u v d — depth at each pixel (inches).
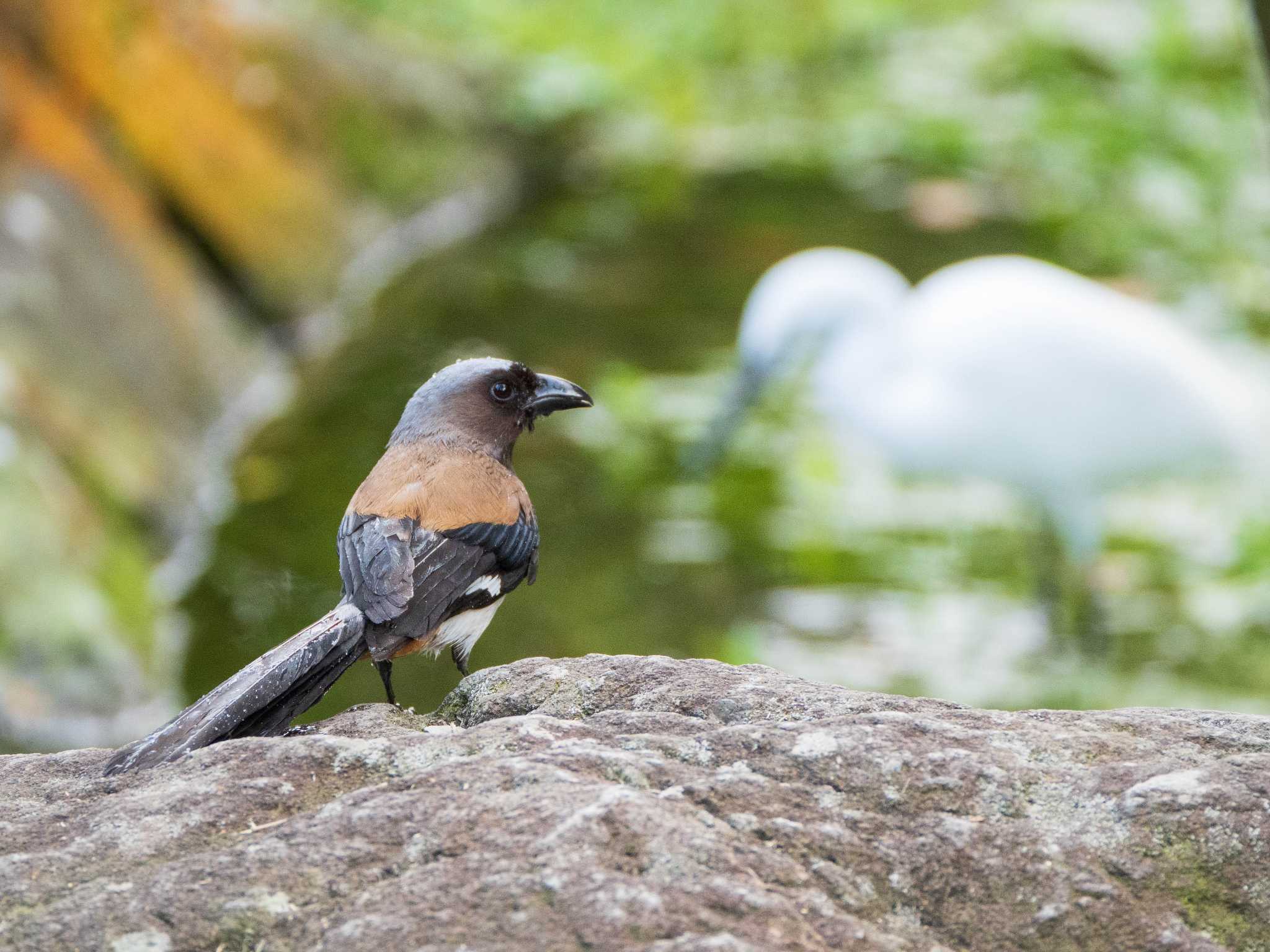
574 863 160.1
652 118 939.3
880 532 531.5
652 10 1053.2
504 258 763.4
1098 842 176.1
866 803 179.3
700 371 637.9
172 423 556.1
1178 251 766.5
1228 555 522.3
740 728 189.3
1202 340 650.2
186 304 608.4
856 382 509.0
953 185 855.7
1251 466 506.3
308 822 172.7
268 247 675.4
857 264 524.7
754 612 473.1
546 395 293.1
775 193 850.1
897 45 1068.5
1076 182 855.7
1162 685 449.1
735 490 551.2
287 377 631.8
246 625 455.8
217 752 193.3
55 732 397.7
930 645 463.5
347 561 247.3
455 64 888.3
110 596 445.7
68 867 173.8
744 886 159.3
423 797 174.2
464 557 255.6
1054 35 1041.5
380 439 570.6
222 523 514.9
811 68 1043.3
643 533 522.3
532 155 873.5
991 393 490.6
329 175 748.0
